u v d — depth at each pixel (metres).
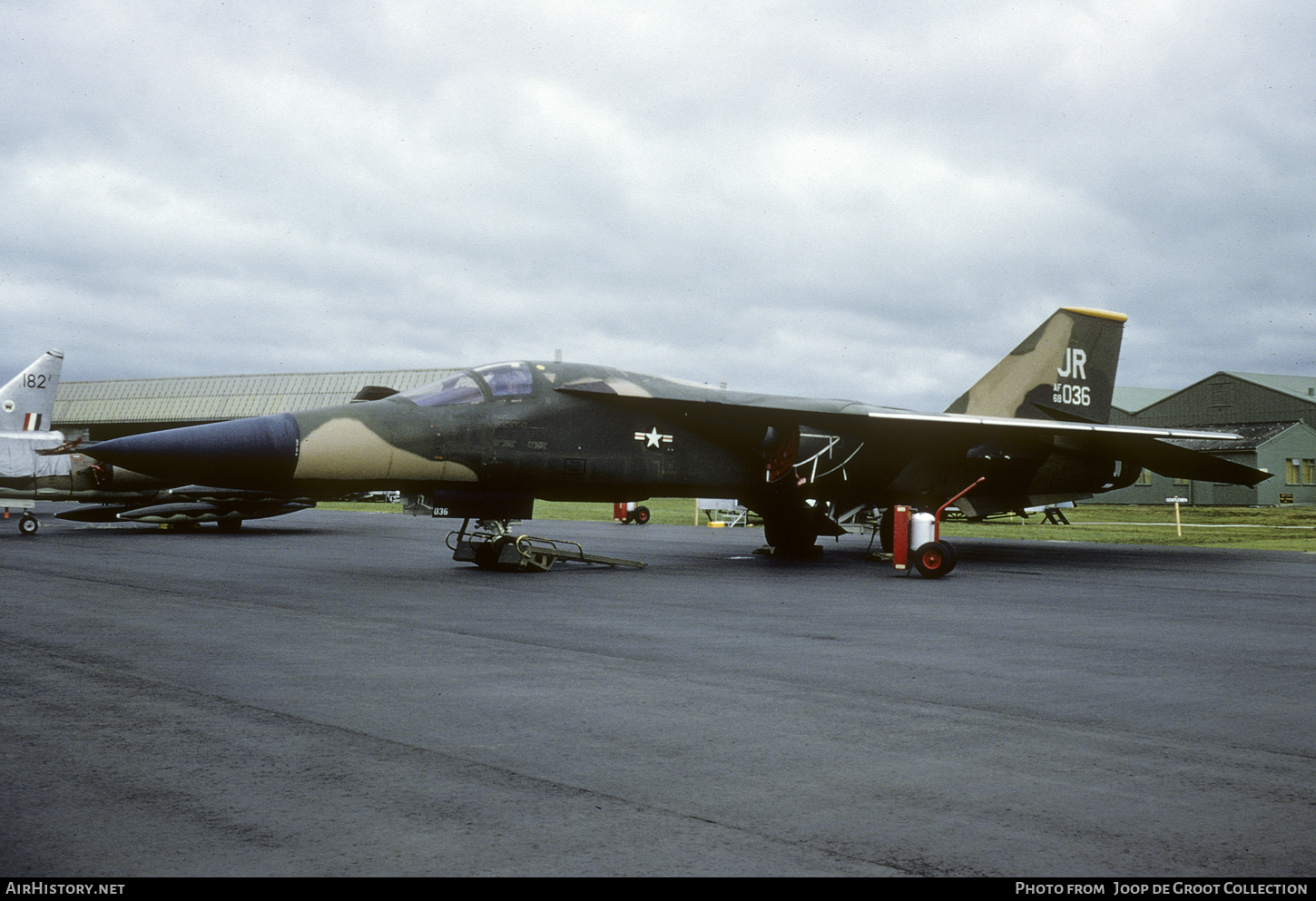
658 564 15.02
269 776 3.86
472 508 13.29
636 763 4.11
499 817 3.45
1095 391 20.30
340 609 9.11
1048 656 6.94
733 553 17.80
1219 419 61.56
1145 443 17.14
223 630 7.71
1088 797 3.76
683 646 7.18
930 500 17.06
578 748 4.34
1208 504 54.97
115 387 76.88
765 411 14.80
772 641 7.50
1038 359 19.58
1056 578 13.41
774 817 3.49
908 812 3.56
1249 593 11.63
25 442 21.97
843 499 16.23
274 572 13.00
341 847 3.15
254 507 23.73
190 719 4.76
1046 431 16.09
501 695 5.40
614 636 7.63
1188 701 5.47
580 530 26.23
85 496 22.72
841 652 6.99
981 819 3.50
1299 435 54.00
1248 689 5.84
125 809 3.46
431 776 3.89
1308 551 19.92
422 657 6.57
